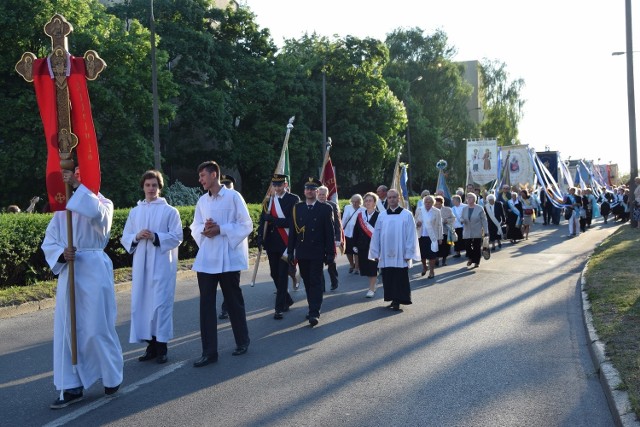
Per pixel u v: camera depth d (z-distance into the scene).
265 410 5.49
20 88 24.94
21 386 6.38
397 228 10.26
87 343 5.73
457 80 55.78
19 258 12.07
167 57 28.70
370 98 41.12
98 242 5.85
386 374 6.57
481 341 7.98
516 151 34.09
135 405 5.67
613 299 9.62
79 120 5.80
